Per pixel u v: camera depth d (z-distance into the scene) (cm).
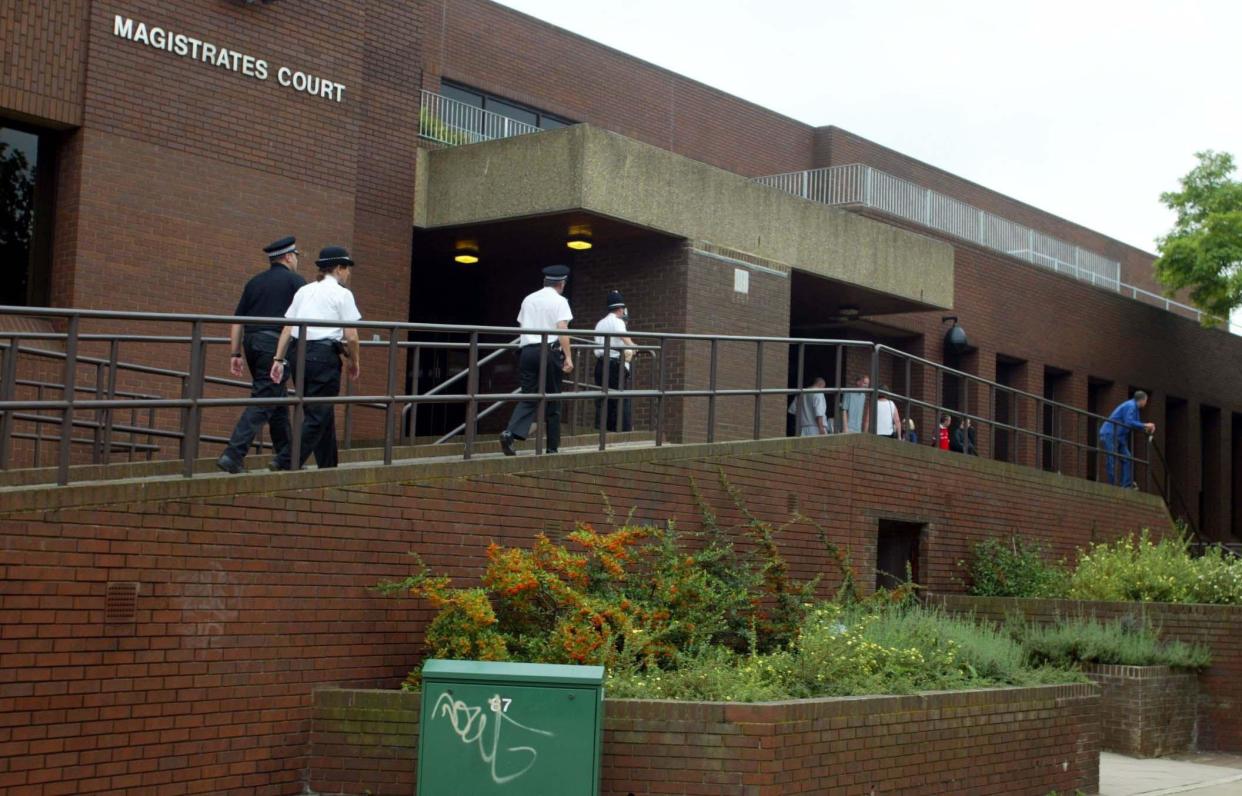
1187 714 1460
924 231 2780
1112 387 3275
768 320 1908
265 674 898
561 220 1722
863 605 1311
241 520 890
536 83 2862
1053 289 3081
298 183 1581
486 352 1992
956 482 1664
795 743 883
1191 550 2248
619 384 1471
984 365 2855
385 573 978
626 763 873
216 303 1494
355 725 916
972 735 1044
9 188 1405
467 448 1068
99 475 978
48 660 789
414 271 2077
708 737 868
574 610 1011
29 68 1361
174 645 849
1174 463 3541
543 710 805
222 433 1482
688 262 1794
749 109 3412
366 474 966
